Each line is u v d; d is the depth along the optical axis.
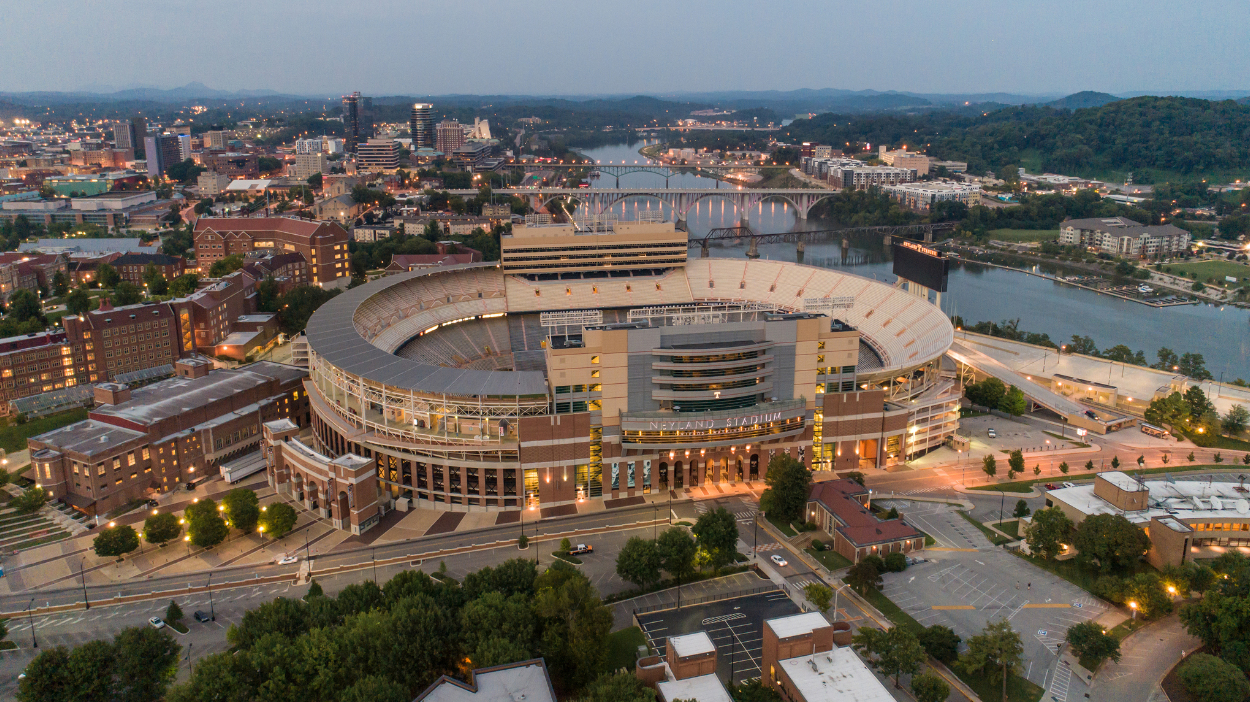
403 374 194.00
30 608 149.50
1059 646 136.00
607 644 130.00
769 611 145.62
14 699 123.56
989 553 167.00
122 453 187.12
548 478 188.00
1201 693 120.06
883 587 154.12
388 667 116.50
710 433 190.00
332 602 135.12
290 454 188.88
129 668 117.19
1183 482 179.38
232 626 129.12
